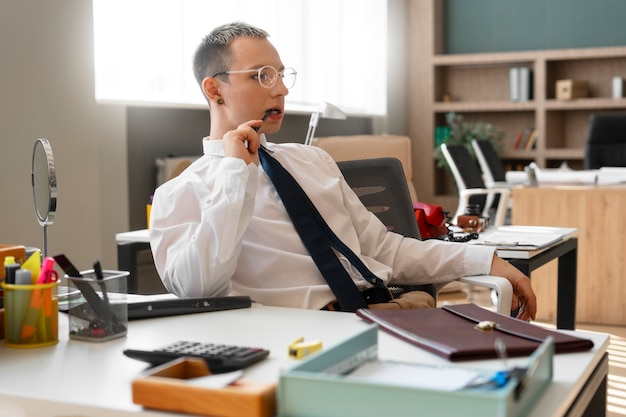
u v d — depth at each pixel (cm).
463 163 545
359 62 688
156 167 462
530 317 189
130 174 446
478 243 258
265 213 182
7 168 344
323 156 200
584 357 114
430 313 138
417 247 197
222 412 90
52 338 127
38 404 99
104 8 412
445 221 314
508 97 786
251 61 177
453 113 761
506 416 82
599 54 717
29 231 357
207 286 158
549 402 94
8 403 101
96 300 127
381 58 724
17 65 348
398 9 755
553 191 447
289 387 88
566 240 296
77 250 385
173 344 114
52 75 367
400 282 200
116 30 421
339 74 655
